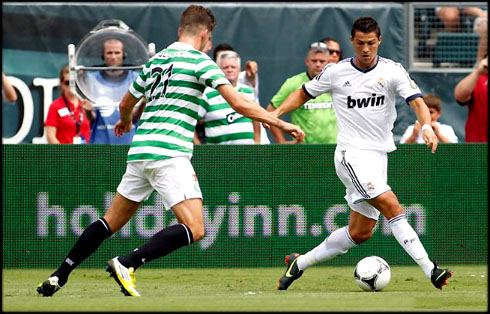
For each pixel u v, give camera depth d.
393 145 27.05
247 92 37.56
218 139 36.81
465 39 47.59
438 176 36.25
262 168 35.72
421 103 26.17
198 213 24.53
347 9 46.44
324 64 37.72
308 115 38.06
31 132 44.62
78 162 35.16
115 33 37.06
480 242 36.53
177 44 24.97
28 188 35.00
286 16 46.09
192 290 28.05
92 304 20.91
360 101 26.55
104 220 25.31
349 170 26.64
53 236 35.09
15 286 29.38
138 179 24.97
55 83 44.97
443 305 21.55
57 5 45.09
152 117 24.70
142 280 31.80
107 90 36.75
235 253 35.69
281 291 27.53
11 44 44.53
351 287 29.31
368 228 27.62
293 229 35.84
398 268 35.81
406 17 46.97
